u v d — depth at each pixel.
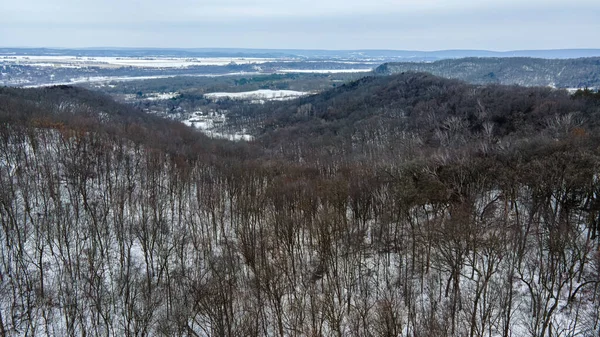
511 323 45.12
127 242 56.94
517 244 50.84
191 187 82.12
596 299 46.00
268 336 45.59
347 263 54.47
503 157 63.66
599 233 51.03
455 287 45.75
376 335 44.91
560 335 43.03
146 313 44.22
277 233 55.81
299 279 53.69
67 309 45.69
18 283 45.12
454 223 47.19
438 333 42.62
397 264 57.66
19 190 63.66
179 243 57.75
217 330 39.50
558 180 50.69
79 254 53.66
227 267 51.84
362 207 65.38
